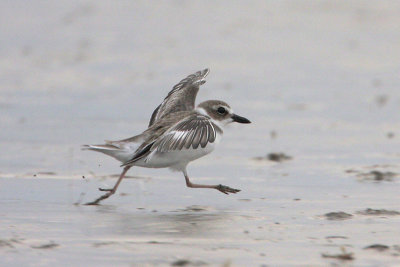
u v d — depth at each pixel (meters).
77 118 17.47
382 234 8.47
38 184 11.33
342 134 16.27
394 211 9.73
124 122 17.08
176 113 10.48
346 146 15.04
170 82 21.84
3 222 8.84
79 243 7.86
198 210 9.76
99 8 33.16
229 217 9.32
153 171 12.56
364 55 26.11
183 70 23.38
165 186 11.43
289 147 14.91
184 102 11.34
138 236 8.23
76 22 30.81
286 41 28.05
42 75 22.98
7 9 32.59
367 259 7.39
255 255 7.51
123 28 29.94
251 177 12.21
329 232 8.55
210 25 30.52
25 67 24.11
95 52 26.22
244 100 19.72
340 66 24.53
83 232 8.37
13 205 9.87
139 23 30.80
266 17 31.86
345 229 8.71
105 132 15.95
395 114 18.45
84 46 27.08
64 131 16.02
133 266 7.04
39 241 7.91
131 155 9.70
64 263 7.10
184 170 10.23
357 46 27.44
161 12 32.69
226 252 7.61
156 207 9.95
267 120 17.67
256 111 18.59
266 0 34.84
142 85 21.50
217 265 7.11
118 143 9.73
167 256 7.41
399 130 16.69
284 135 16.12
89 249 7.61
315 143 15.32
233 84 21.61
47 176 11.93
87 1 34.31
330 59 25.50
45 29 29.67
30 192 10.75
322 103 19.66
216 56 25.53
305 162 13.50
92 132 15.93
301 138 15.82
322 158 13.88
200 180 11.92
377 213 9.63
